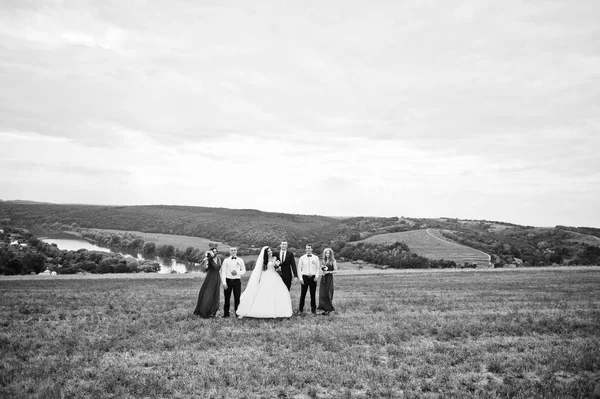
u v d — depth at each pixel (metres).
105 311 16.16
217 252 15.42
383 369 8.86
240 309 14.82
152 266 85.69
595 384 7.89
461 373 8.74
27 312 15.94
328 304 15.84
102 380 8.10
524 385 7.86
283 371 8.65
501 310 16.42
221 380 8.14
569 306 17.41
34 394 7.32
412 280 33.06
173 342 11.03
